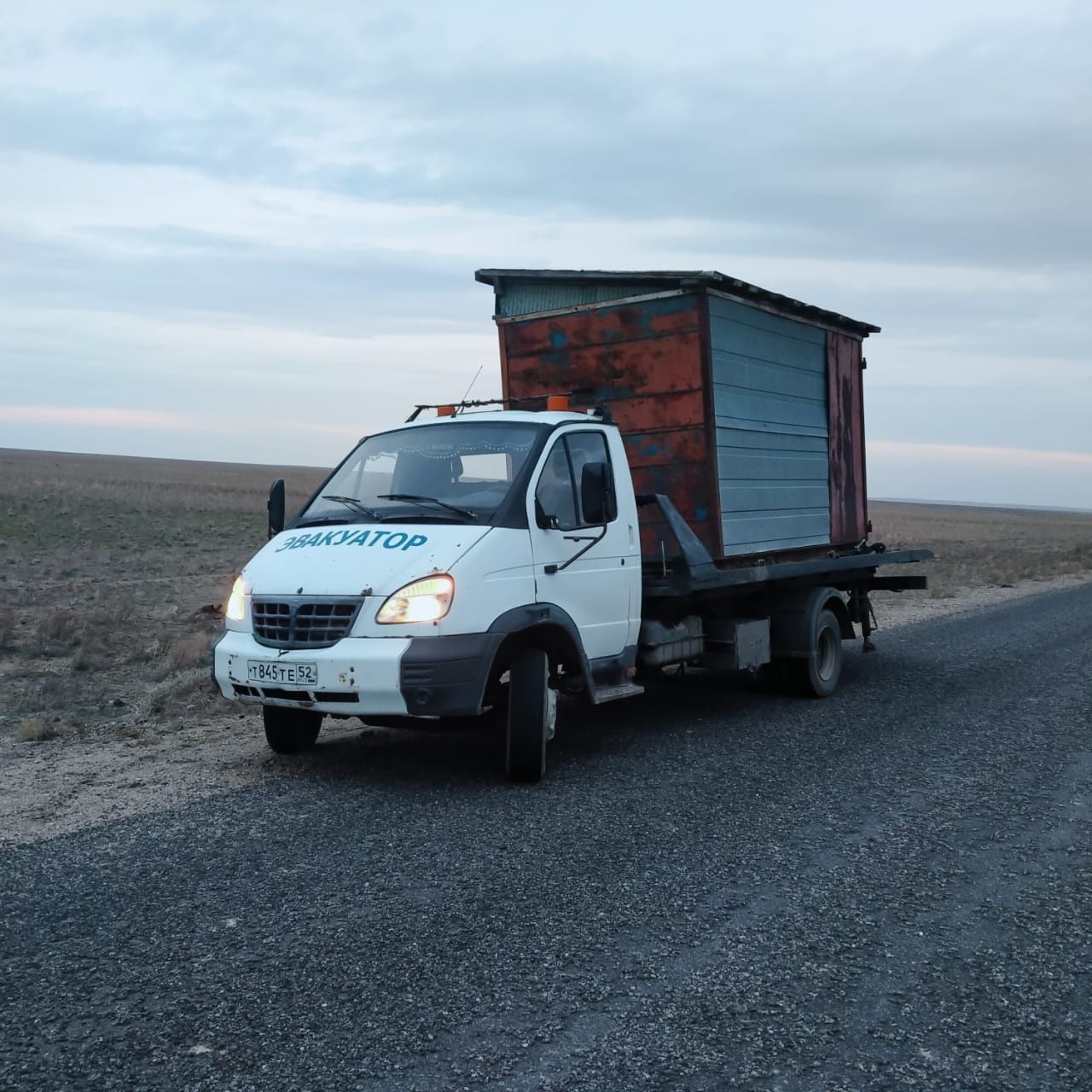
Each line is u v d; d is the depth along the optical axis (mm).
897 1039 3504
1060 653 13227
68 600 18125
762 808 6281
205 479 88062
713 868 5191
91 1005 3676
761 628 9742
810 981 3934
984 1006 3760
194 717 9227
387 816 6051
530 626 6742
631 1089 3160
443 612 6312
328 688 6324
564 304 9516
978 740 8305
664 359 8977
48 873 5062
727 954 4168
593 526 7531
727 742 8227
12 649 12656
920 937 4379
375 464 7805
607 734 8594
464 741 8273
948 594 22547
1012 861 5383
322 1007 3666
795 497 10594
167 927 4379
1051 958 4188
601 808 6242
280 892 4797
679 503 9000
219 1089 3129
